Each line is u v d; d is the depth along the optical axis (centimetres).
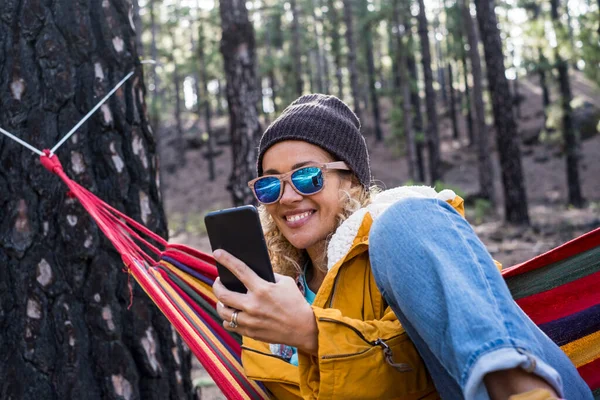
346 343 129
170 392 261
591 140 3234
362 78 4103
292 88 3484
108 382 245
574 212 2102
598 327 167
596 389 167
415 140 2816
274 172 167
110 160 257
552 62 1973
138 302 254
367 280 146
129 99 265
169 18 3734
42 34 251
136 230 261
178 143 3769
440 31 4503
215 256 128
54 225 246
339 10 3662
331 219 166
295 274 181
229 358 169
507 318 102
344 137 166
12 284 243
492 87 1623
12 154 246
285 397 153
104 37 261
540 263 163
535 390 95
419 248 111
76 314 245
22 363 240
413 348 135
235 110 901
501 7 3300
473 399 96
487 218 1902
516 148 1611
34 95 249
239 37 907
